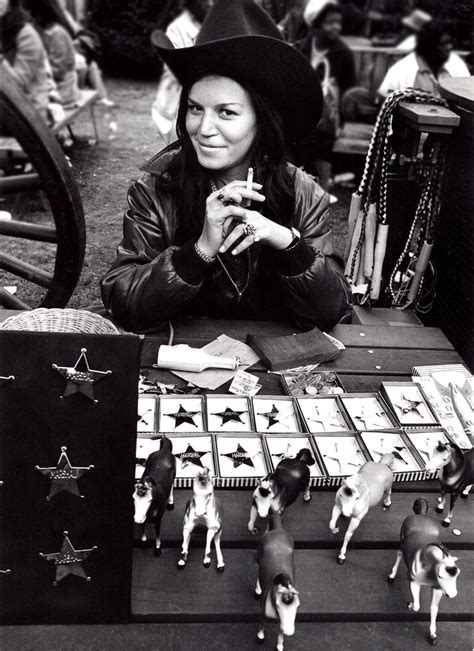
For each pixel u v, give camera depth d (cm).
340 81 378
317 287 193
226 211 173
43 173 94
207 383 176
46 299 121
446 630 124
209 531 124
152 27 279
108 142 260
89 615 119
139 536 131
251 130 180
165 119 252
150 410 164
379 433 159
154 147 259
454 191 249
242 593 124
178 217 201
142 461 145
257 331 205
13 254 198
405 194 262
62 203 99
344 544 130
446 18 328
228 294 212
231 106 173
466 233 237
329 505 144
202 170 192
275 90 177
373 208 247
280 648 116
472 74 328
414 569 118
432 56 335
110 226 231
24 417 104
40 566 114
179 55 169
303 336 194
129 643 117
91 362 103
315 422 165
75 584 116
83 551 114
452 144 251
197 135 179
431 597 127
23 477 108
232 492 144
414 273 258
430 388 178
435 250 268
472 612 125
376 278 252
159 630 120
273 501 127
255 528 135
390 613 123
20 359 101
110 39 287
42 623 119
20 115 85
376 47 440
